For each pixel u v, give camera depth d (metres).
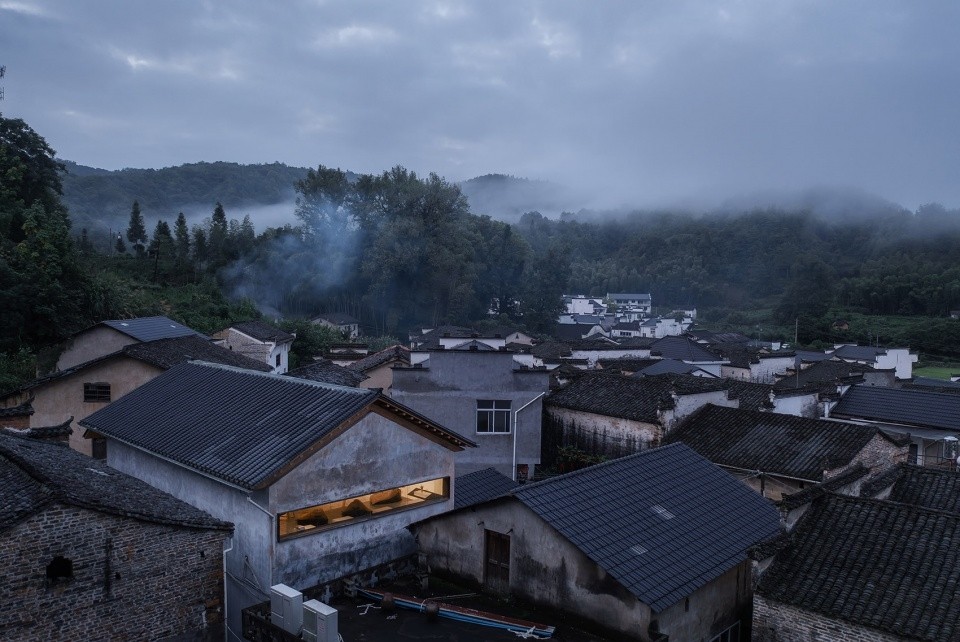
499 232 104.12
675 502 15.99
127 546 11.96
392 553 17.06
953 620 11.39
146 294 55.38
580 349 64.94
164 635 12.45
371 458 16.61
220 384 19.92
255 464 14.93
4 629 10.65
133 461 18.58
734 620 14.77
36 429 18.56
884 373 53.19
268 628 12.91
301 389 18.09
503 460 28.59
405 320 88.88
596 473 16.12
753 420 26.30
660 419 26.47
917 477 19.58
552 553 13.72
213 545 13.07
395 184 89.75
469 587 15.40
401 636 13.20
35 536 10.91
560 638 12.88
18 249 38.44
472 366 28.50
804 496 14.64
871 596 12.32
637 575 12.64
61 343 34.16
